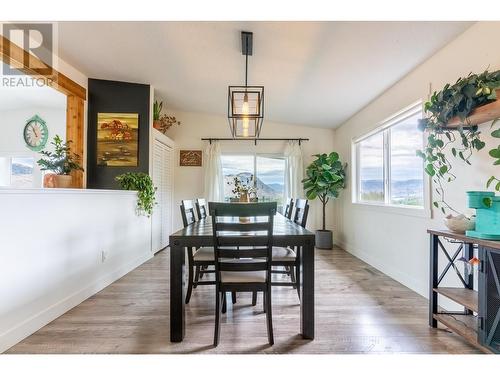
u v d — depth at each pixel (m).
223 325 2.14
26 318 1.95
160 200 4.81
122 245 3.41
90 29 2.81
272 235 1.91
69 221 2.41
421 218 2.76
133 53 3.29
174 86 4.30
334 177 4.91
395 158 3.52
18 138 5.63
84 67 3.72
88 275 2.70
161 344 1.86
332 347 1.83
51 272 2.19
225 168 5.75
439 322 2.12
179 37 2.88
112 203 3.17
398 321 2.18
